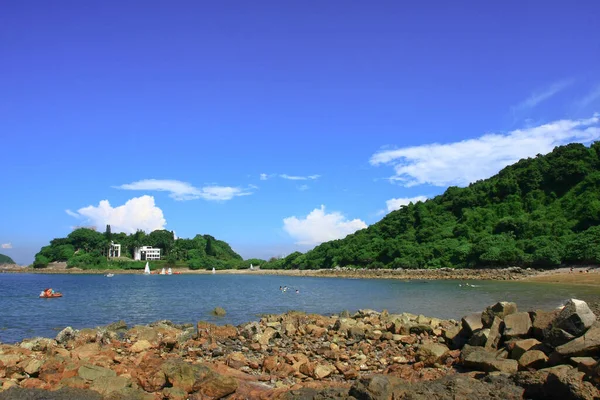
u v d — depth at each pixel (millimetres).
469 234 130250
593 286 71188
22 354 21688
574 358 14648
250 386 16734
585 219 106688
